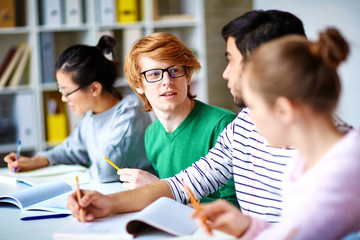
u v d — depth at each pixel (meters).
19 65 3.17
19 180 1.67
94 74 1.87
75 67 1.83
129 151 1.83
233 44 1.11
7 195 1.27
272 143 0.78
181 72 1.45
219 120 1.46
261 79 0.73
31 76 3.23
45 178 1.68
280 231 0.71
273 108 0.73
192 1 3.50
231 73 1.14
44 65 3.18
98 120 1.92
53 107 3.24
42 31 3.17
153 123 1.67
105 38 1.96
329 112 0.73
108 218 1.07
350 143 0.69
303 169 0.79
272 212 1.16
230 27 1.11
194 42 3.49
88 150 1.97
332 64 0.72
